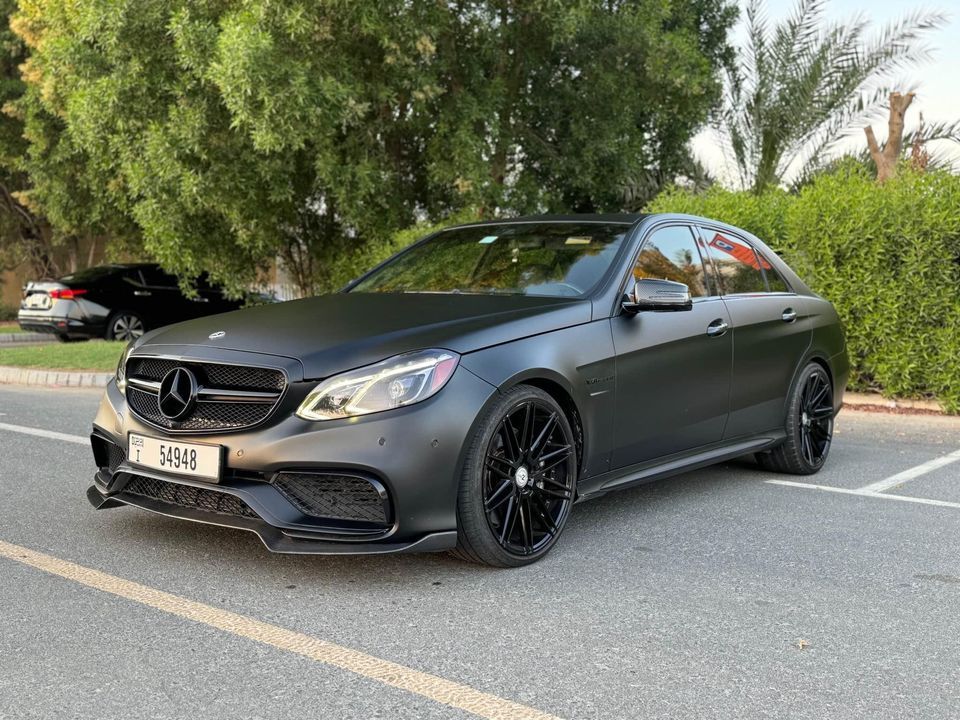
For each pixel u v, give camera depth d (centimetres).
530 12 1297
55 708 254
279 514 343
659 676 282
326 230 1511
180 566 377
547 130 1524
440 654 296
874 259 861
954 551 420
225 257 1428
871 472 597
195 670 280
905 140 1478
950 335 841
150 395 387
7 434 665
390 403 344
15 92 1888
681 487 546
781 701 266
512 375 371
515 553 380
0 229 2203
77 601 337
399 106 1343
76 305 1495
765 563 398
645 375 440
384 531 346
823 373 590
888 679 283
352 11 1131
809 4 1535
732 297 516
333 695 265
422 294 454
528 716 254
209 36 1144
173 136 1229
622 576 377
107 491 405
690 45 1426
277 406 348
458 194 1423
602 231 477
